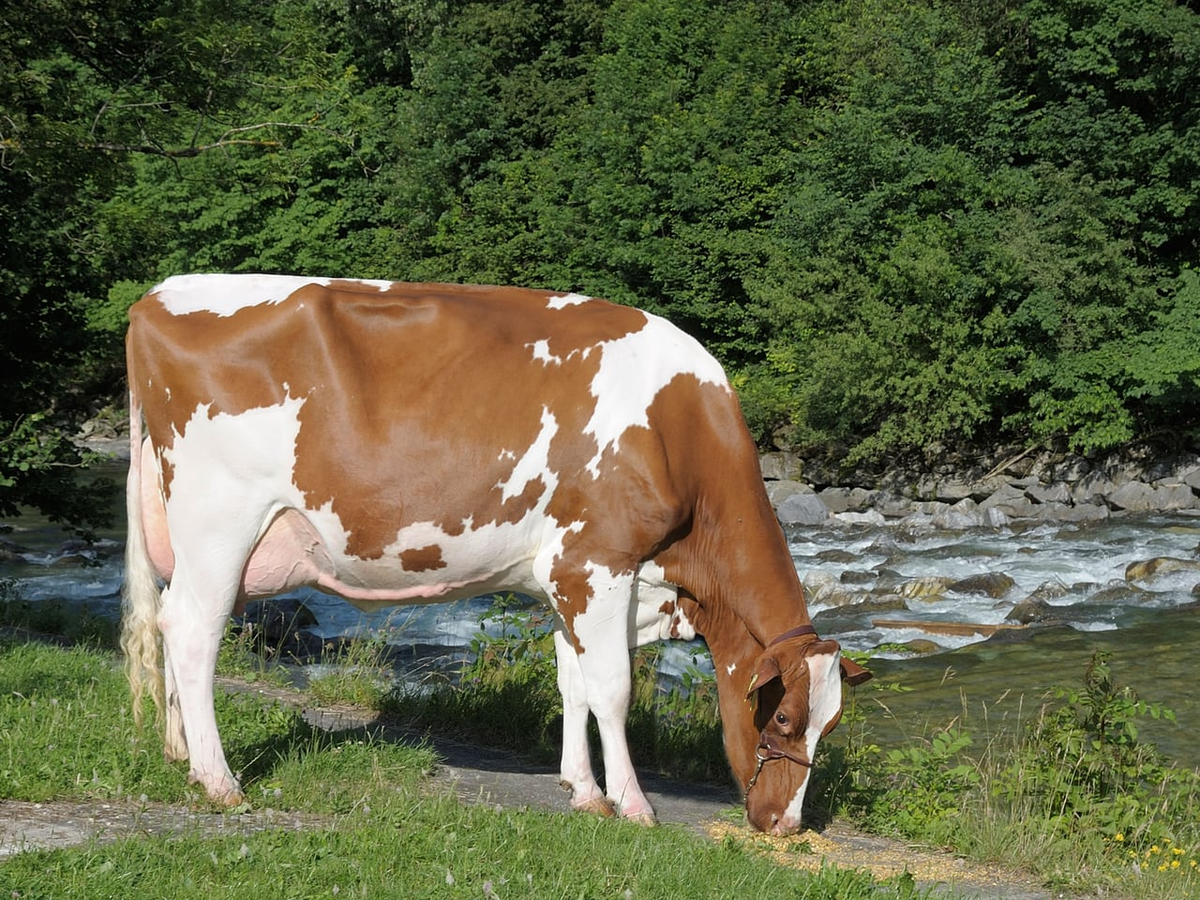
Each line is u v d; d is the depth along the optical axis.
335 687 8.84
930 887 5.14
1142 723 11.40
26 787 5.19
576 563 5.73
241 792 5.52
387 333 5.71
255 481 5.64
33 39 15.38
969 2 31.67
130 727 6.27
